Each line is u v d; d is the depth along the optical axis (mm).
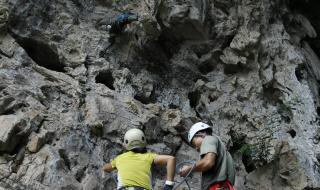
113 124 8461
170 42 11031
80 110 8508
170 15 10477
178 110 9617
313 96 11219
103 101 8820
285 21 12523
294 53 11281
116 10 11000
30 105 8031
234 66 10898
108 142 8266
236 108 10359
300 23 12945
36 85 8500
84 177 7512
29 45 9547
